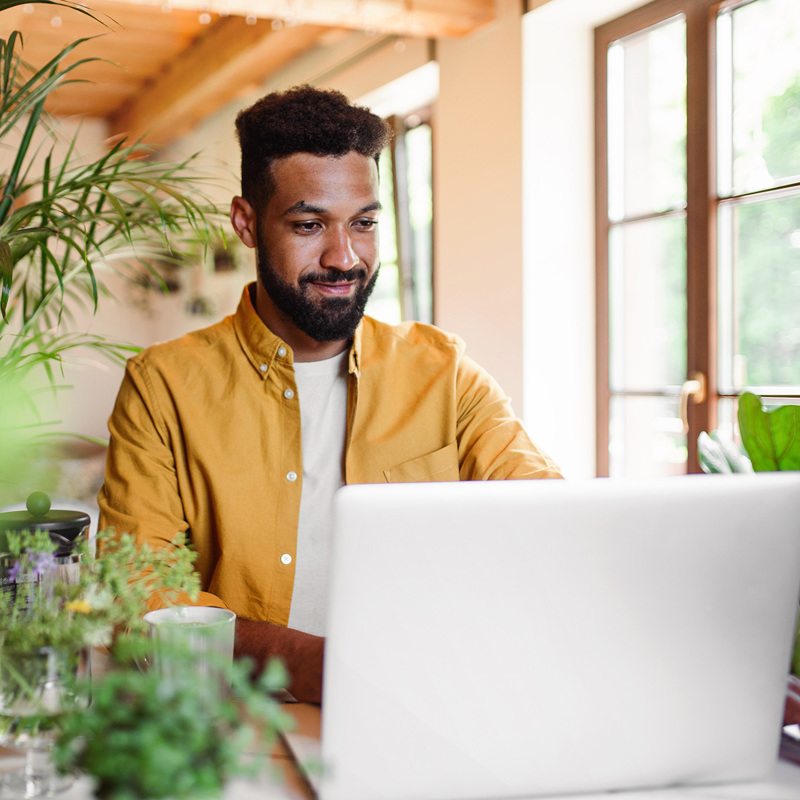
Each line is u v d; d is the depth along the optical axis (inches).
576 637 28.3
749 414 42.1
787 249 108.7
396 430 55.6
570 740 28.7
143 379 53.4
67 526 35.3
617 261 135.8
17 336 59.3
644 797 29.4
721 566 29.4
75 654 27.2
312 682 35.4
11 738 27.1
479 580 27.5
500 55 140.2
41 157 225.5
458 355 58.4
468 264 150.4
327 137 49.5
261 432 52.9
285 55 194.1
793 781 31.1
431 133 175.5
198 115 242.7
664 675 29.2
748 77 112.7
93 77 242.2
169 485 52.1
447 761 27.8
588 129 138.6
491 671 27.8
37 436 48.3
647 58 128.0
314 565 53.1
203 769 19.2
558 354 138.7
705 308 119.1
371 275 52.9
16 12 156.4
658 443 128.9
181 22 198.7
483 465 55.0
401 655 27.3
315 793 27.9
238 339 54.5
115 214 70.1
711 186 117.8
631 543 28.5
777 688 30.6
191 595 31.4
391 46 169.5
